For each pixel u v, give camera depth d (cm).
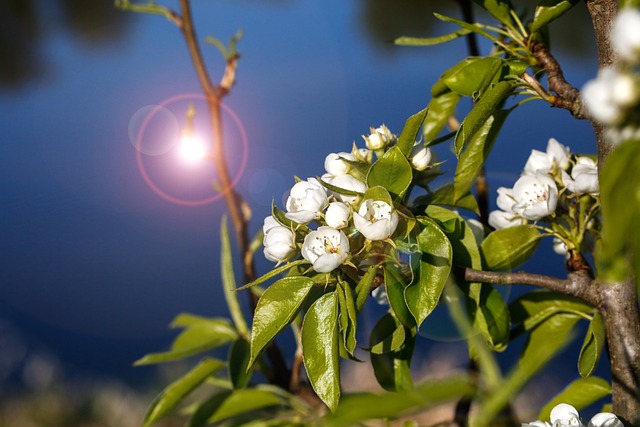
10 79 779
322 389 83
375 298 90
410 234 84
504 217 92
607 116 70
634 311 86
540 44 88
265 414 102
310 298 86
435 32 375
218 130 103
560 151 91
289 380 100
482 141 89
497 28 93
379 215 83
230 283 100
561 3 87
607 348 88
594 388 91
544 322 93
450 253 83
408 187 87
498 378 66
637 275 67
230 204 103
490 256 90
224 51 104
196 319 103
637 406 85
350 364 212
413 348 89
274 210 86
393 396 65
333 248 83
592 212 88
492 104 86
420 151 88
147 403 253
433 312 88
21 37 767
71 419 243
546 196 89
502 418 76
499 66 87
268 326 84
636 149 68
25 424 239
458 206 90
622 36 70
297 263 84
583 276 87
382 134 89
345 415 65
